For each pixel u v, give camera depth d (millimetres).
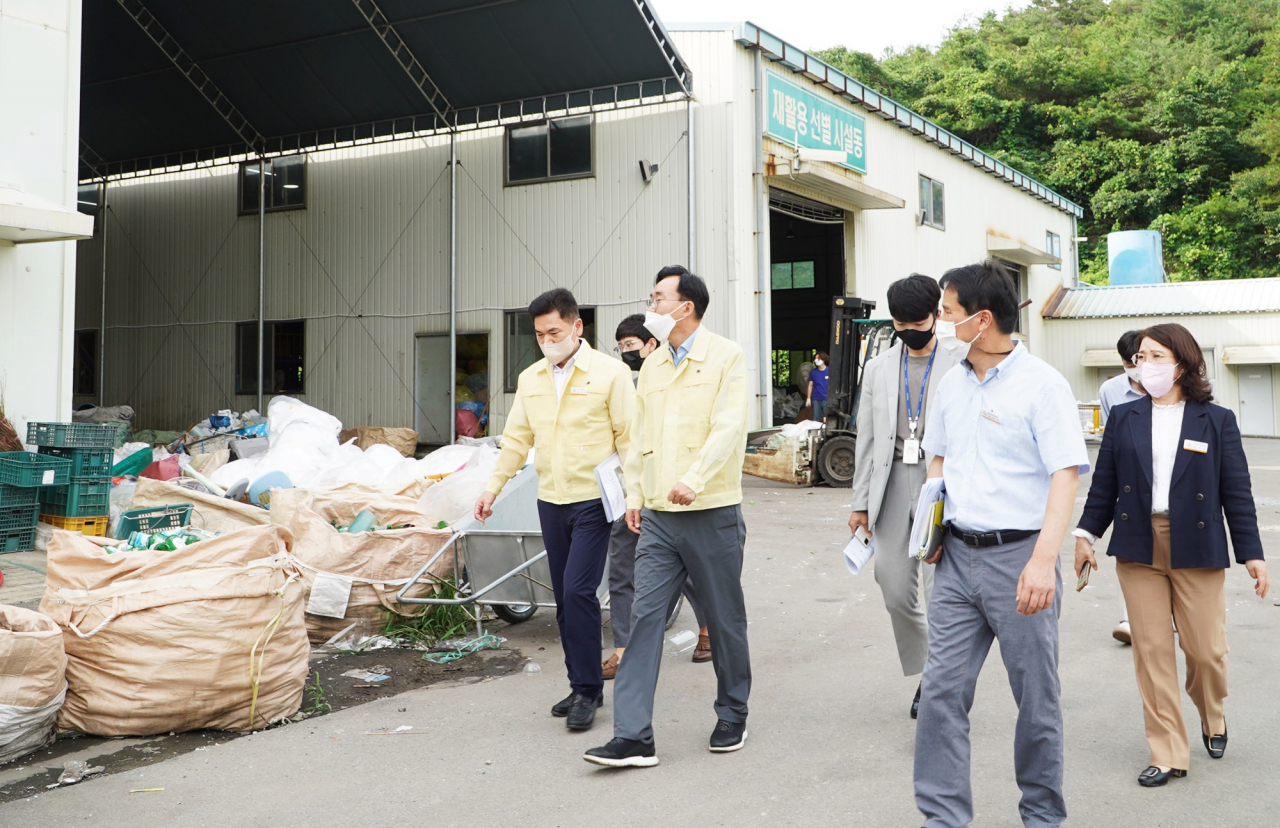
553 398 4324
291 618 4254
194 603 3947
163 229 19641
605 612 6012
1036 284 29359
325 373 18078
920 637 4133
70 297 8383
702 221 15133
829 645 5438
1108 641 5355
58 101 8234
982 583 2801
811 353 24062
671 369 3818
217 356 19031
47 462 7176
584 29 14398
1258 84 41281
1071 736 3910
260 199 18328
